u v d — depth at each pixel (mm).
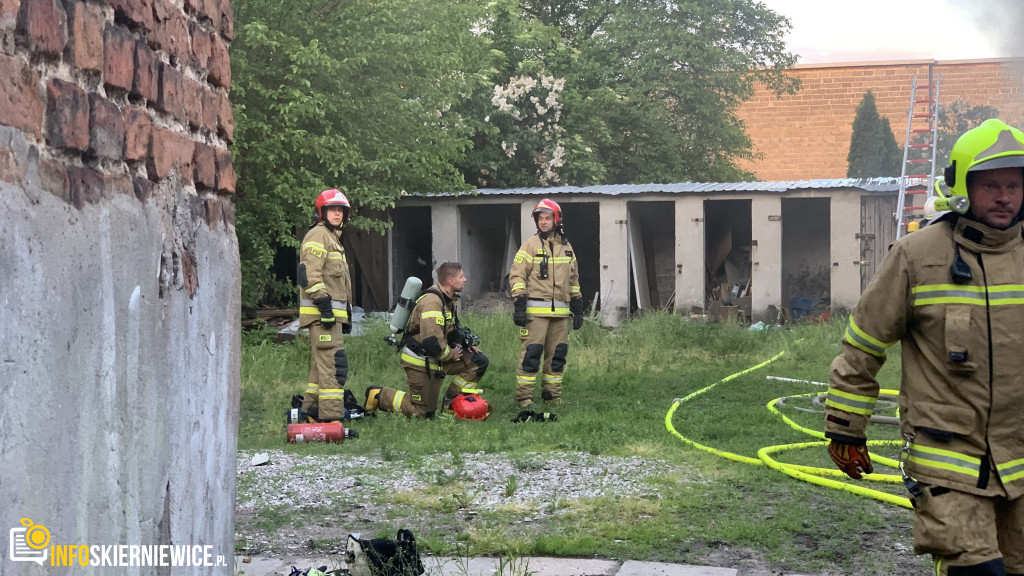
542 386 10070
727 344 14891
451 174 19094
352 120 16375
